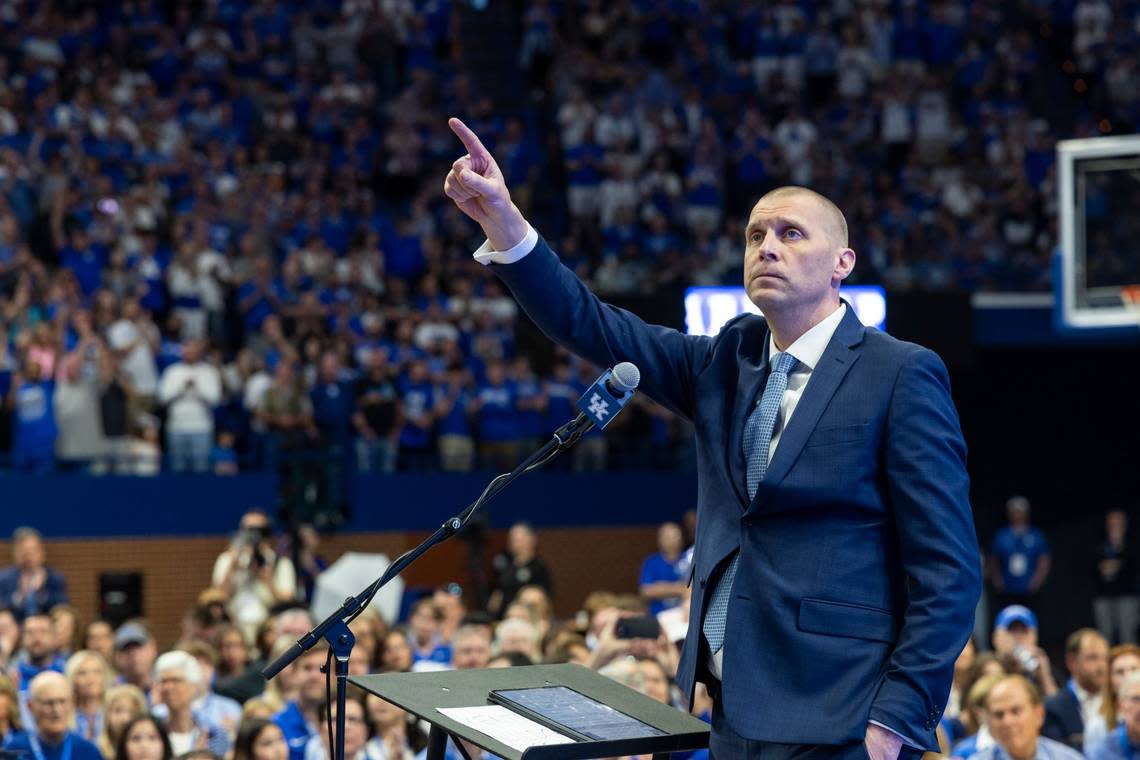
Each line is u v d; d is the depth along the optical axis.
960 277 28.94
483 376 26.77
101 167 28.39
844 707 4.31
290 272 27.05
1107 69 36.41
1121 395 31.23
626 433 26.70
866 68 35.72
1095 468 31.33
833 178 33.12
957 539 4.39
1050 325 28.66
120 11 32.50
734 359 4.97
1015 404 31.12
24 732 11.05
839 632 4.41
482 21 36.97
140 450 22.80
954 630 4.31
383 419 24.55
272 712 11.80
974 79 36.19
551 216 32.50
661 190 32.22
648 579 21.52
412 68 34.38
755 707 4.38
